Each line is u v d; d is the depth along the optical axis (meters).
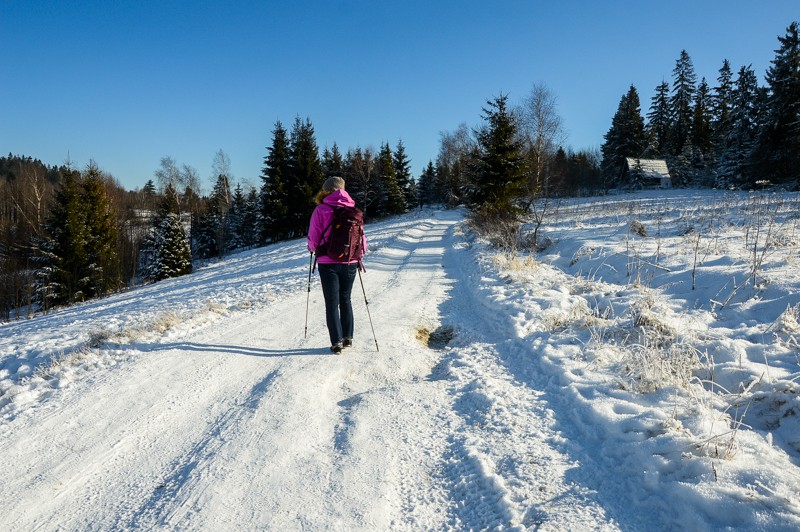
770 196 16.44
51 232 24.66
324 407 3.60
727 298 5.00
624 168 59.97
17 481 2.66
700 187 50.59
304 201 39.88
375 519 2.28
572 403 3.33
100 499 2.50
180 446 3.01
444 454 2.87
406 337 5.36
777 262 5.77
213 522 2.27
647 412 2.88
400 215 53.66
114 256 27.05
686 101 60.91
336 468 2.71
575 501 2.30
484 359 4.56
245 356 4.67
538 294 6.33
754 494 2.02
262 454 2.86
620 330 4.46
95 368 4.42
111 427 3.27
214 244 47.66
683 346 3.80
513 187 19.72
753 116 39.94
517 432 3.03
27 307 26.86
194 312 6.73
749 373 3.17
